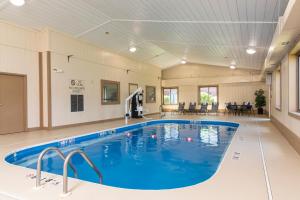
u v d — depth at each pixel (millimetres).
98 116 9297
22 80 6715
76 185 2385
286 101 5348
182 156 4734
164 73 16156
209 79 14453
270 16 4066
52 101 7184
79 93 8305
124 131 8109
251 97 13688
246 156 3654
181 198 2092
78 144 5926
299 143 3758
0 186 2404
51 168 3896
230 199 2080
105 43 8898
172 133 7691
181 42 8023
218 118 10680
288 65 5027
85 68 8602
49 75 7082
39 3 5508
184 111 14969
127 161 4395
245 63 10711
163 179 3410
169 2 4465
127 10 5547
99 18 6527
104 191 2230
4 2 5254
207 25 5371
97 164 4199
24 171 2939
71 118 7953
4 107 6289
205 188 2344
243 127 7195
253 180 2584
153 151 5203
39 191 2244
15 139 5520
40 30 7047
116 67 10492
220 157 4633
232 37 5996
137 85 12234
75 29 7238
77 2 5500
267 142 4789
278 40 3961
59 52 7441
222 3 3896
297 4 2348
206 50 8773
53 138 5672
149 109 13492
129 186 3148
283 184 2461
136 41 8984
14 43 6461
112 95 10227
